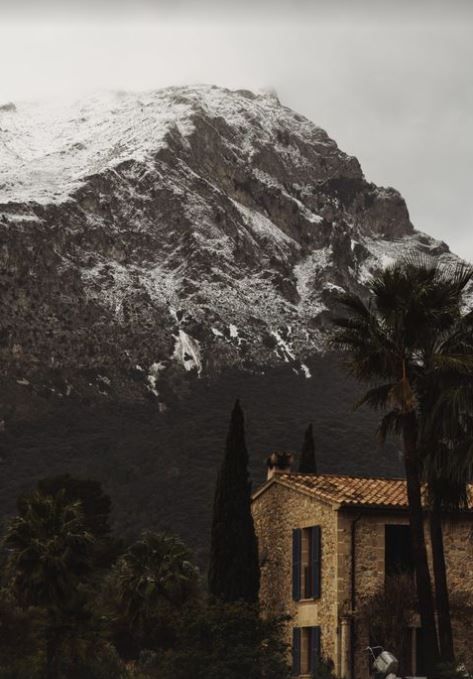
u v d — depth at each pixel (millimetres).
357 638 62531
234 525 72250
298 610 67500
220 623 63656
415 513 54812
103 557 120938
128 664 81875
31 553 75062
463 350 56938
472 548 65375
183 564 90250
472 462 53406
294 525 69500
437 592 55969
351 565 63531
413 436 55469
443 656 54969
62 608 69688
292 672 66562
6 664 67062
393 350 56781
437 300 56906
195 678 62344
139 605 88188
